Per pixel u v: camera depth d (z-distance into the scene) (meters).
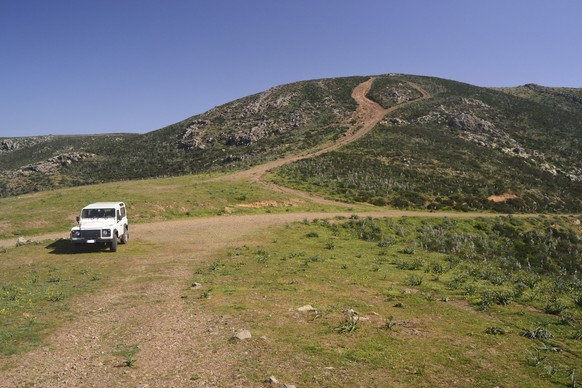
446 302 11.23
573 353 7.57
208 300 10.52
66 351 7.13
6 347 7.24
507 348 7.62
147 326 8.52
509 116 97.94
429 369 6.42
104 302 10.48
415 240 29.14
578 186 61.50
